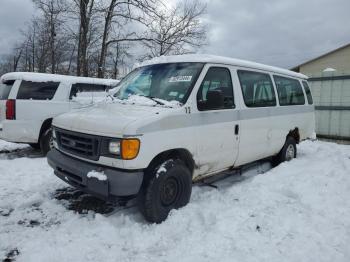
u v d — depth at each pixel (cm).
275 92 582
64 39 2022
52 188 484
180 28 1994
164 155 374
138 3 1698
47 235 336
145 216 361
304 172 558
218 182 530
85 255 298
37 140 689
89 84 777
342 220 371
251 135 499
